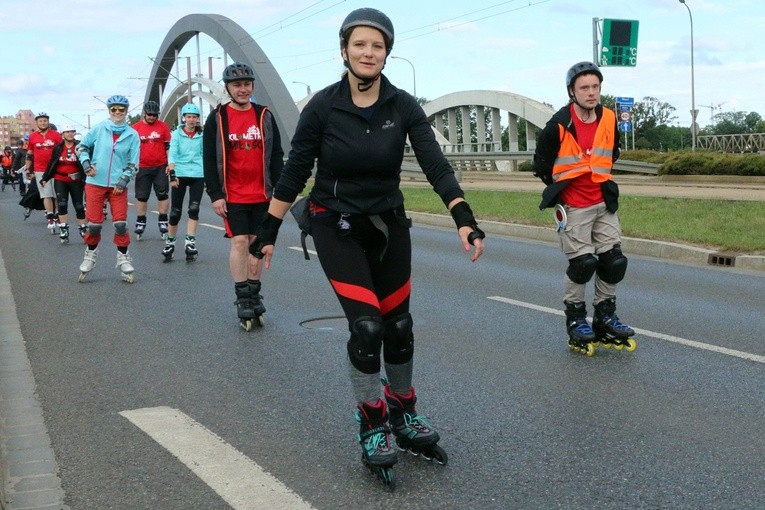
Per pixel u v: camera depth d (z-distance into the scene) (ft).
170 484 12.27
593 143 19.47
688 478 12.19
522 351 19.97
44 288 30.09
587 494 11.69
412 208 60.34
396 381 13.02
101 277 32.45
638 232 40.09
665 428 14.37
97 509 11.46
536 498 11.58
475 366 18.66
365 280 12.38
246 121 23.25
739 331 21.68
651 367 18.33
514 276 31.58
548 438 13.96
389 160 12.34
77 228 53.47
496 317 23.95
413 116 12.57
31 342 21.74
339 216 12.53
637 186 78.74
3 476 12.66
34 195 51.60
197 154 36.47
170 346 21.11
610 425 14.56
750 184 79.41
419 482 12.23
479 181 101.81
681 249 36.22
